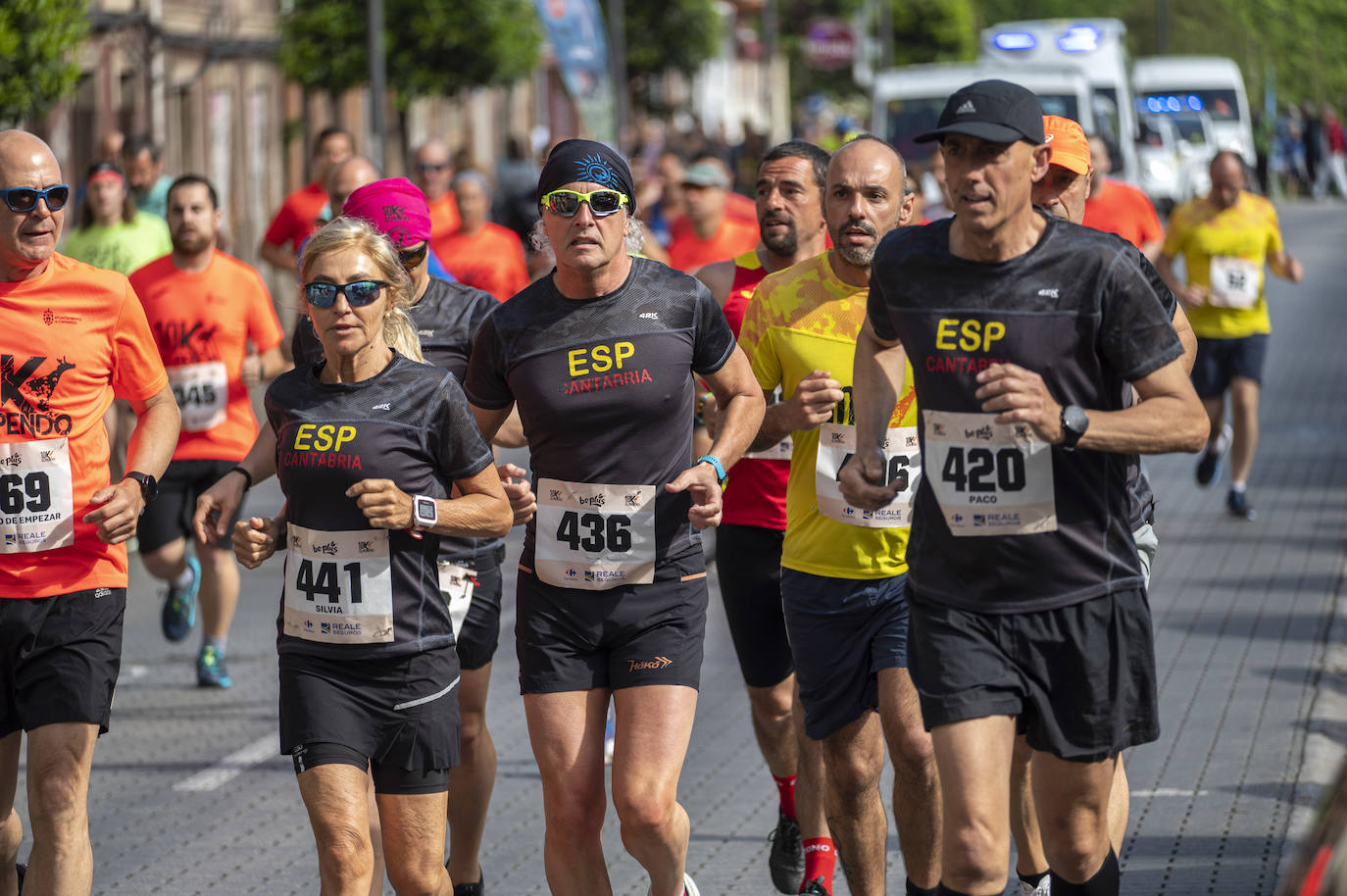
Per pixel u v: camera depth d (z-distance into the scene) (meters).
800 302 13.47
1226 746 17.58
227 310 21.81
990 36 67.31
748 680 14.85
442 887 11.91
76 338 12.65
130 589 27.52
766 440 13.11
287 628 11.68
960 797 10.41
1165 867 14.44
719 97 144.75
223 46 65.38
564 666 12.14
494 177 65.31
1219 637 21.92
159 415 13.07
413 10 55.91
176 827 16.47
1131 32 145.12
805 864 13.97
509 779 17.83
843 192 13.20
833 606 12.97
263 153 71.94
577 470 12.12
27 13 27.20
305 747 11.46
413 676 11.57
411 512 11.34
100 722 12.38
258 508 34.22
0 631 12.34
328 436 11.49
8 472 12.41
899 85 56.62
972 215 10.10
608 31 83.62
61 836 12.11
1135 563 10.67
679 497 12.20
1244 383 29.45
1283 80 154.50
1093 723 10.62
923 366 10.55
